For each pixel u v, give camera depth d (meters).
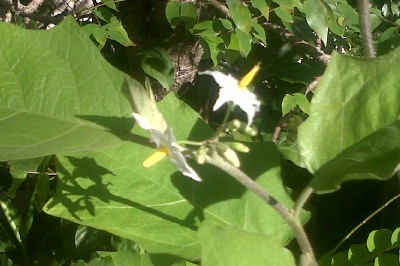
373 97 0.19
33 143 0.17
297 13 0.49
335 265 0.25
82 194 0.22
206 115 0.52
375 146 0.19
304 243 0.19
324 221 0.29
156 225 0.22
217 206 0.23
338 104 0.20
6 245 0.49
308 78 0.51
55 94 0.18
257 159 0.24
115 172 0.23
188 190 0.23
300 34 0.48
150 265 0.24
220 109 0.51
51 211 0.22
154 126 0.17
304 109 0.42
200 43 0.48
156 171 0.23
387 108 0.19
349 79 0.20
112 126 0.18
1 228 0.50
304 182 0.31
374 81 0.20
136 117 0.16
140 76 0.53
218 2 0.46
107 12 0.44
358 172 0.18
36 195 0.47
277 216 0.23
